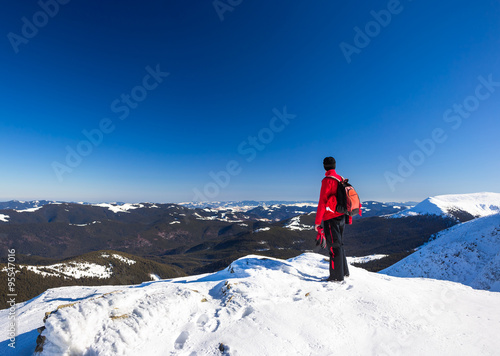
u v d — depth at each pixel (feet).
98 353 8.29
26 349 10.69
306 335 9.68
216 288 14.17
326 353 8.92
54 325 8.57
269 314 10.80
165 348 8.97
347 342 9.53
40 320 15.89
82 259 456.04
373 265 341.00
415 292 14.12
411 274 122.01
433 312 11.80
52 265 406.21
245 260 20.79
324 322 10.50
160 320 9.95
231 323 10.30
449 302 13.10
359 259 392.06
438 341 9.61
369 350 9.21
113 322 9.35
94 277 416.87
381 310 11.51
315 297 12.49
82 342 8.63
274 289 13.47
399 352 9.08
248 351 8.66
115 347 8.49
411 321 10.85
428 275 114.83
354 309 11.63
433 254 130.41
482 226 132.87
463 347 9.32
